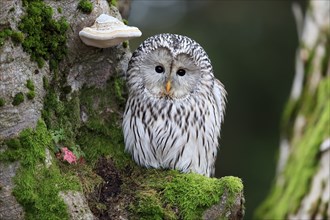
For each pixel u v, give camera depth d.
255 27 22.14
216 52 21.69
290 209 12.55
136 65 10.59
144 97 10.62
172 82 10.51
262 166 21.75
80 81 10.55
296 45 21.91
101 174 10.44
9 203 9.33
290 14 22.09
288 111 13.56
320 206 12.16
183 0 22.80
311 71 13.32
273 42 21.98
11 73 9.46
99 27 9.97
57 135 10.03
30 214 9.39
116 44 10.30
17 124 9.48
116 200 10.07
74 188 9.62
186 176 10.17
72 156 10.12
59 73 10.24
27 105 9.57
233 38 22.00
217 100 11.20
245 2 22.34
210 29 22.16
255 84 21.77
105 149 10.63
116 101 10.88
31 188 9.38
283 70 21.88
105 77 10.74
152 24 22.42
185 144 10.69
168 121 10.59
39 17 9.77
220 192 9.85
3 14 9.44
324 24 13.23
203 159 10.94
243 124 21.95
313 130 12.83
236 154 21.95
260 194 21.55
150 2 23.03
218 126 11.25
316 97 13.20
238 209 9.85
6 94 9.41
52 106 10.12
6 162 9.36
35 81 9.75
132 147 10.70
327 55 13.19
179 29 22.19
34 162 9.49
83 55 10.33
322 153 12.38
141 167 10.73
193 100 10.70
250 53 21.80
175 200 9.95
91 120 10.69
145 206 9.91
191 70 10.62
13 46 9.48
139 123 10.64
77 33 10.12
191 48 10.58
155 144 10.65
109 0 10.73
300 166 12.66
